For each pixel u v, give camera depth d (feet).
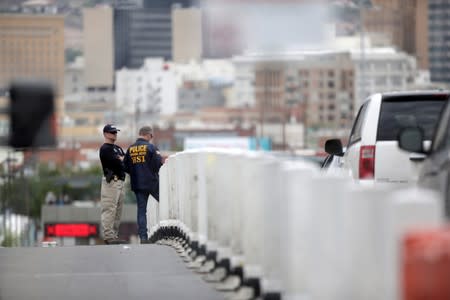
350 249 52.08
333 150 134.00
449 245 41.34
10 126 56.54
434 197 45.62
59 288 90.89
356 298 51.26
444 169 75.10
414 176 114.21
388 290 47.01
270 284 72.33
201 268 100.17
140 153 168.25
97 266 107.14
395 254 45.44
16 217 472.44
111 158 168.76
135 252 121.90
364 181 115.44
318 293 58.03
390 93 118.01
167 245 132.98
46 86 56.95
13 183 487.20
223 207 93.15
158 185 168.35
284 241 67.62
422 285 41.55
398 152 114.62
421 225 43.83
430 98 116.98
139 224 168.86
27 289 90.33
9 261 112.47
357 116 126.41
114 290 89.15
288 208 66.18
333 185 55.47
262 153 83.30
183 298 83.82
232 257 88.79
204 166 105.29
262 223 75.82
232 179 89.30
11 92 56.49
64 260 113.29
